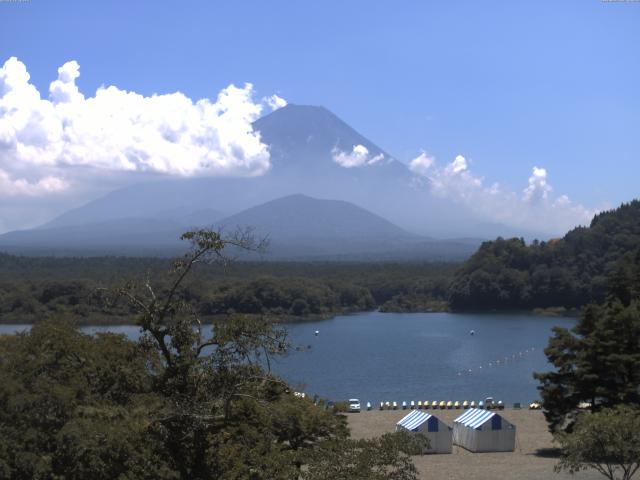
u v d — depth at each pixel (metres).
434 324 188.88
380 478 27.69
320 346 146.88
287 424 35.47
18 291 133.75
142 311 30.66
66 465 25.67
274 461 28.11
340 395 98.62
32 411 26.53
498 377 112.69
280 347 30.19
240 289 142.88
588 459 40.94
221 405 29.78
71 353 30.86
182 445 28.42
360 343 151.38
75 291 128.25
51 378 29.27
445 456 59.59
